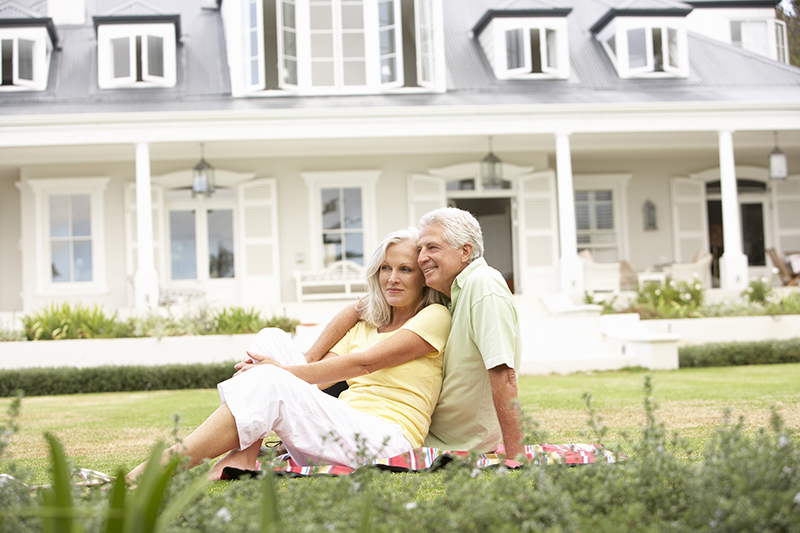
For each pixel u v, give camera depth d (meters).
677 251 14.95
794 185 15.43
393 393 2.56
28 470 1.93
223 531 1.54
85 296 13.12
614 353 9.35
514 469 2.32
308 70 13.06
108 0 15.58
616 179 14.90
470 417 2.59
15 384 7.81
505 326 2.40
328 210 13.84
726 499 1.55
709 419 3.93
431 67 13.19
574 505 1.73
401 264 2.69
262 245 13.45
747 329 9.87
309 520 1.56
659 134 13.27
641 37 13.97
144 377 8.00
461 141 13.46
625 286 13.91
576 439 3.40
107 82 13.06
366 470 1.95
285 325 9.65
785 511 1.45
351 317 2.93
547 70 13.59
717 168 15.12
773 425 1.93
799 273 13.89
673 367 8.46
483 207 17.83
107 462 3.12
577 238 14.85
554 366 8.60
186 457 1.97
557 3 15.95
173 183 13.50
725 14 16.12
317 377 2.46
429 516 1.62
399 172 13.88
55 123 11.42
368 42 13.20
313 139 12.53
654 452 1.92
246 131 11.77
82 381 7.94
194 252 13.64
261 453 2.49
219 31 14.51
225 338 8.94
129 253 13.08
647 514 1.66
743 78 14.03
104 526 1.31
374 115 11.88
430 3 13.23
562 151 12.15
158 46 13.35
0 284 13.80
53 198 13.27
